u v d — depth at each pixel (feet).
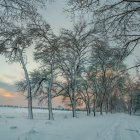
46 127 67.72
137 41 33.91
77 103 198.39
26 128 62.28
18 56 119.85
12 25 36.52
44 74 136.77
